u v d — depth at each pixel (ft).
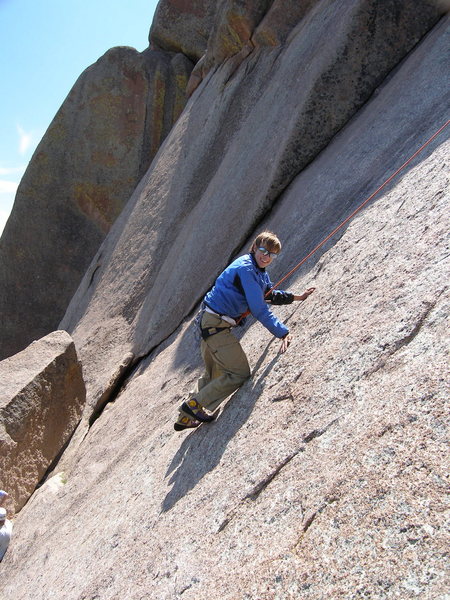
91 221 55.83
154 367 25.88
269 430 11.15
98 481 19.58
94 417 28.32
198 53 54.70
